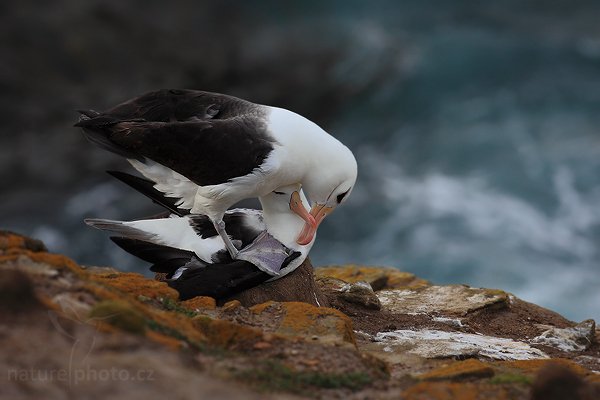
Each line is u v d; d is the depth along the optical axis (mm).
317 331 7301
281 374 6172
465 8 35344
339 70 29969
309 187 9141
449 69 30375
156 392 5301
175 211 9180
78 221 21906
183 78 28094
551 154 24156
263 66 29484
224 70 28875
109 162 23625
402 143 26422
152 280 7742
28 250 6637
